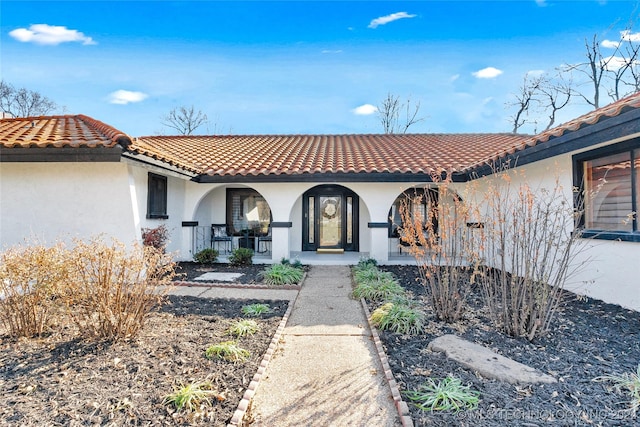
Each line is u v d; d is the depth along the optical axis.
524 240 5.44
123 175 8.30
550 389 3.50
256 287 8.13
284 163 11.66
